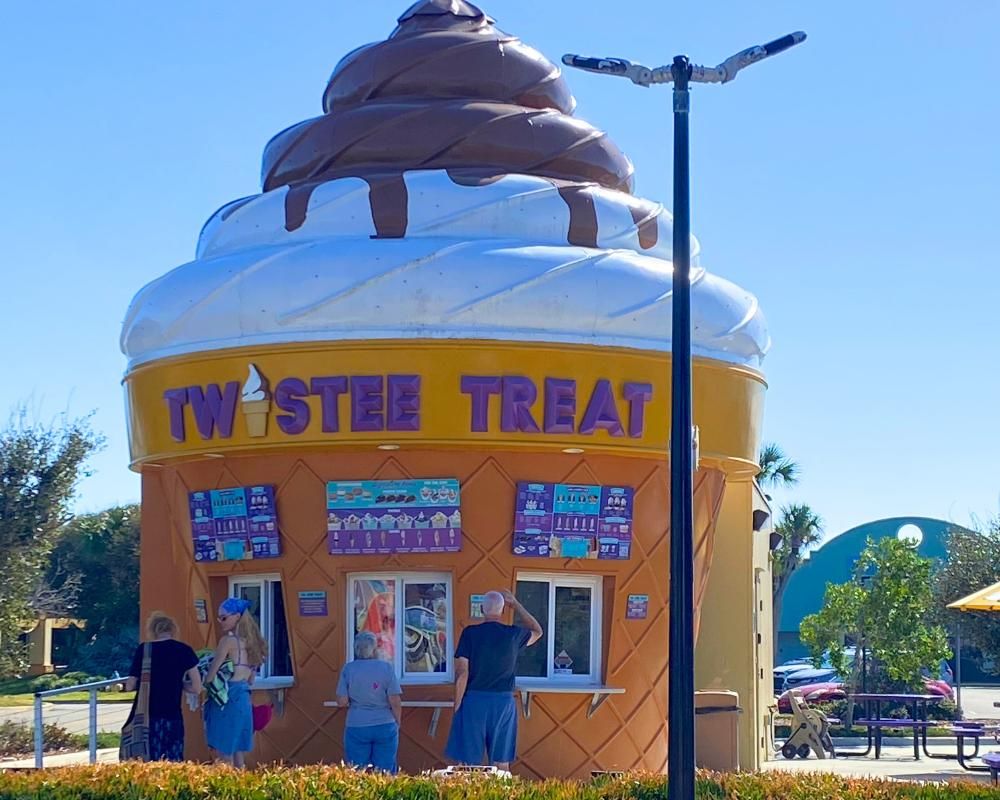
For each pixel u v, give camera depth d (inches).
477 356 677.3
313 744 695.7
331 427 679.7
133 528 2415.1
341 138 758.5
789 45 469.7
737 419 747.4
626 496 703.7
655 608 718.5
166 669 566.9
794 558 2295.8
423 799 441.7
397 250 692.1
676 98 466.0
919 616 1439.5
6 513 990.4
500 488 687.1
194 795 437.4
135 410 751.7
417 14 816.3
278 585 722.8
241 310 698.2
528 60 794.2
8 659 1023.6
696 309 732.0
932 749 1101.1
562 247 709.9
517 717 655.1
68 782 442.3
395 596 697.6
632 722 715.4
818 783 477.4
